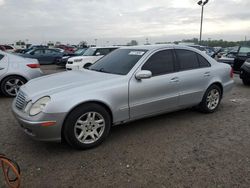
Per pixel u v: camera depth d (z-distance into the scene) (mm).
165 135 4547
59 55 21672
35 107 3678
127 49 5285
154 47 4969
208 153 3865
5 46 32688
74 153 3873
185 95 5117
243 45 12219
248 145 4148
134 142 4258
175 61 5047
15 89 7621
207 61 5641
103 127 4094
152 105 4621
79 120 3846
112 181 3154
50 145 4137
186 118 5457
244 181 3135
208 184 3080
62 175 3285
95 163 3578
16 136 4512
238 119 5430
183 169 3414
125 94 4242
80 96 3809
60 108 3641
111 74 4492
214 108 5836
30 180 3174
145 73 4316
